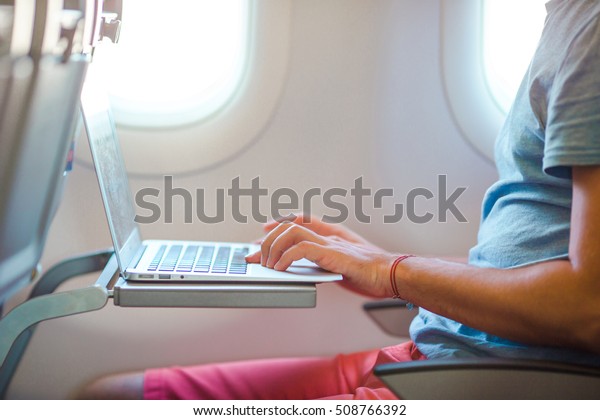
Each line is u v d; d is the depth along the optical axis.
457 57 1.56
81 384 1.58
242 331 1.64
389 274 0.99
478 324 0.90
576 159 0.83
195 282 0.96
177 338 1.62
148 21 1.48
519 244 0.97
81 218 1.54
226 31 1.51
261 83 1.53
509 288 0.87
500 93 1.58
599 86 0.83
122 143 1.51
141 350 1.60
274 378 1.21
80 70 0.87
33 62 0.72
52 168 0.95
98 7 0.88
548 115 0.89
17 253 0.93
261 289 0.93
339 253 1.02
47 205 1.01
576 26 0.91
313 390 1.21
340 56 1.55
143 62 1.49
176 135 1.52
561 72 0.87
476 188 1.63
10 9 0.66
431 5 1.55
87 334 1.58
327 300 1.66
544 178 0.97
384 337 1.68
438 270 0.95
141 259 1.12
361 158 1.59
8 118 0.72
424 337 1.08
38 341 1.57
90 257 1.28
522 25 1.55
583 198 0.83
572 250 0.84
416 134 1.59
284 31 1.52
